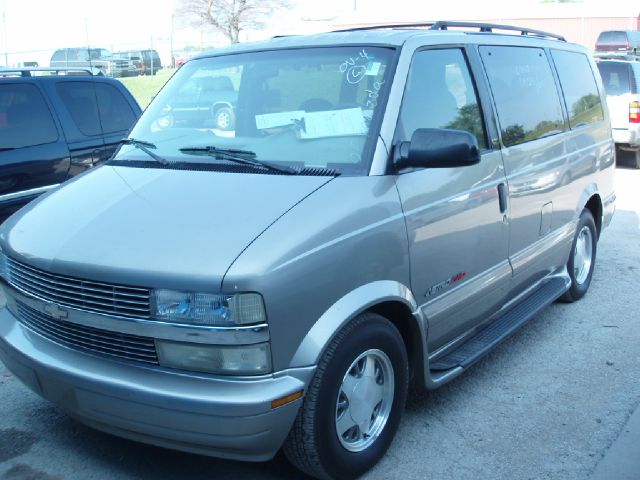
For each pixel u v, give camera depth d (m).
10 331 3.70
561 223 5.61
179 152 4.09
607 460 3.77
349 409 3.46
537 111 5.22
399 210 3.60
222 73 4.44
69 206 3.72
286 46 4.40
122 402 3.12
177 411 3.00
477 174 4.27
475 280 4.35
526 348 5.28
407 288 3.69
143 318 3.08
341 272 3.25
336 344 3.26
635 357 5.11
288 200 3.33
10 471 3.67
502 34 5.12
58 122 6.74
